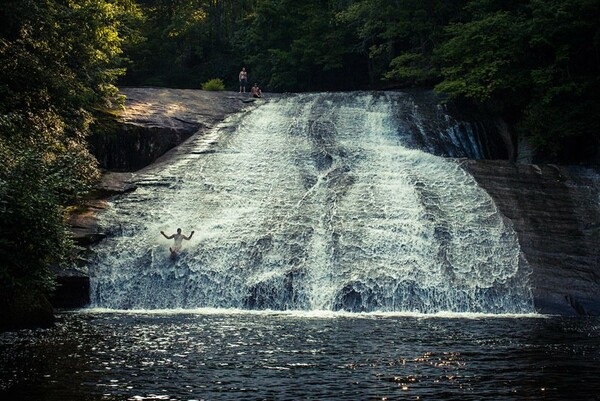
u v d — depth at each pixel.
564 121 29.83
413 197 24.88
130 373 10.75
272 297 20.86
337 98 36.78
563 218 24.09
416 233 22.81
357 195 24.95
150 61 59.09
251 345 13.28
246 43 54.16
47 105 23.92
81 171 24.22
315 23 49.19
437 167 27.38
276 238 22.39
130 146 30.33
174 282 21.50
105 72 29.86
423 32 40.81
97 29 27.16
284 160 28.42
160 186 25.73
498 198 25.03
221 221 23.58
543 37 30.39
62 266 17.23
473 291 20.81
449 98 33.84
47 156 19.02
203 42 61.09
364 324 16.58
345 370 11.09
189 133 31.62
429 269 21.58
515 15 33.94
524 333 15.27
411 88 40.47
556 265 21.89
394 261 21.83
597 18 30.19
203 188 25.80
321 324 16.53
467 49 33.59
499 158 33.44
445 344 13.58
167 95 35.91
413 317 18.38
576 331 15.73
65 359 11.75
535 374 10.84
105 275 21.34
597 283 21.20
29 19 23.52
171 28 58.22
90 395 9.39
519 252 22.31
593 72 31.44
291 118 33.50
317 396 9.48
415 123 33.25
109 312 19.08
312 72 51.84
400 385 10.10
